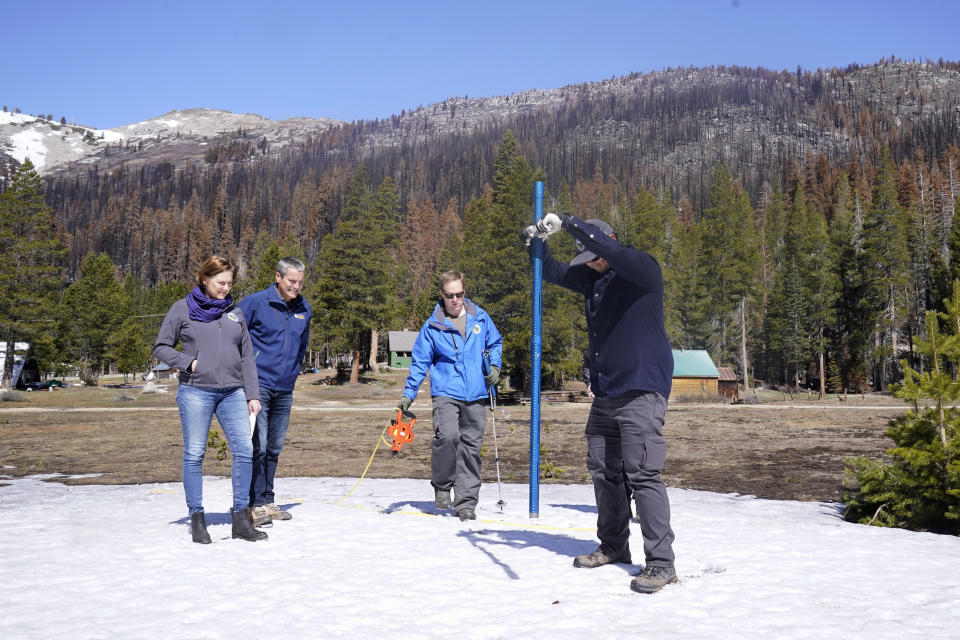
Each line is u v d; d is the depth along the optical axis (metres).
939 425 6.94
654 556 3.26
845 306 71.12
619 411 3.46
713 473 14.38
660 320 3.47
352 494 7.55
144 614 2.80
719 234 85.81
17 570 3.56
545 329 49.66
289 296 5.23
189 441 4.40
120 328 83.38
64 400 49.50
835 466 15.34
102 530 4.77
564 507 6.50
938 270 67.38
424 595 3.06
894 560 3.78
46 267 54.94
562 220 3.63
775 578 3.35
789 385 80.81
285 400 5.28
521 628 2.60
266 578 3.39
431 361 5.84
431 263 133.75
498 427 28.17
